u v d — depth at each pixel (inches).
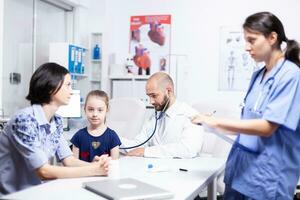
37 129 60.4
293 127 52.2
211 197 65.9
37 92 61.5
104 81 167.3
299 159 55.4
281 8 152.1
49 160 64.7
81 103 154.3
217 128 53.5
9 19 135.3
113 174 53.8
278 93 52.9
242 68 158.4
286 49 55.4
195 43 164.6
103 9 170.2
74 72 152.8
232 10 158.7
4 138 62.5
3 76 132.4
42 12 154.7
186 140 76.9
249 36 54.2
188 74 165.5
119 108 123.0
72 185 50.6
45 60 157.0
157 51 169.6
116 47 175.3
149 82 81.7
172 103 83.4
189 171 61.7
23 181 64.2
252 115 57.0
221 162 70.3
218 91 162.4
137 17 172.6
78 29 170.2
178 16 166.6
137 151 77.1
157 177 56.7
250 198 56.0
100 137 78.9
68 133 133.3
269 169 54.1
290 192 55.0
